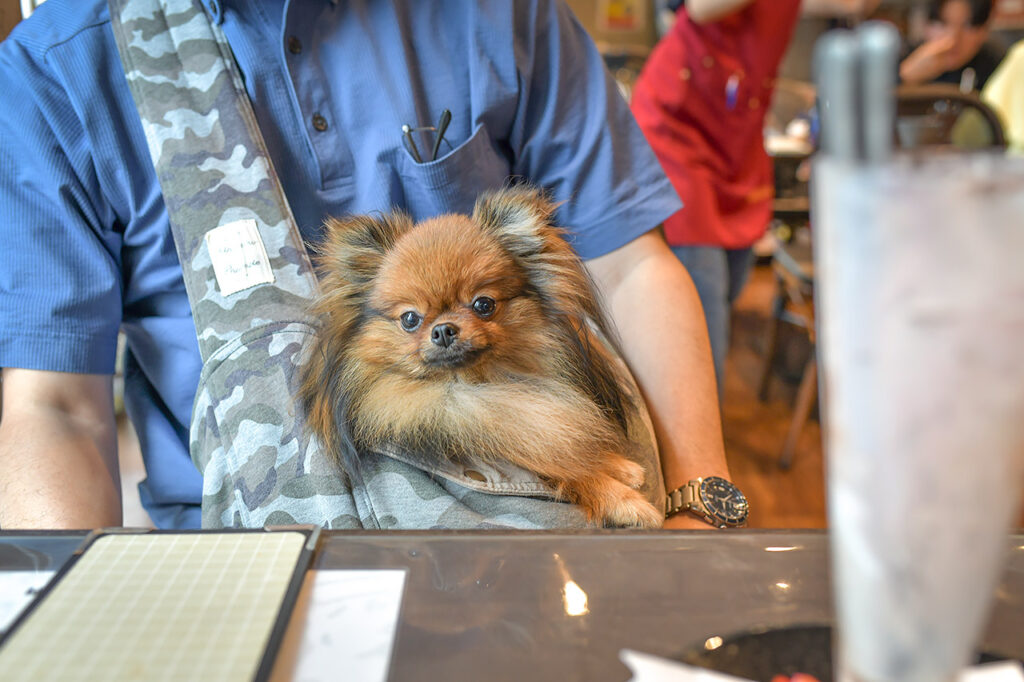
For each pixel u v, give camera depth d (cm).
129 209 128
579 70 146
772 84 250
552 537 67
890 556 34
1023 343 31
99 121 122
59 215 124
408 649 54
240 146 118
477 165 134
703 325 144
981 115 246
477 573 62
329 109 129
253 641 53
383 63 132
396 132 130
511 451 106
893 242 30
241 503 104
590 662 53
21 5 154
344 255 113
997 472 32
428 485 100
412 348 108
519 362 113
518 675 52
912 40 386
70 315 123
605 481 107
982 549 33
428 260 110
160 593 58
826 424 38
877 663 36
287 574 61
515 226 116
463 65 137
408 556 65
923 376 31
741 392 368
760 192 257
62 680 49
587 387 115
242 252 113
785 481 282
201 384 111
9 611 58
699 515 121
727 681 52
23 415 121
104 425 128
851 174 31
